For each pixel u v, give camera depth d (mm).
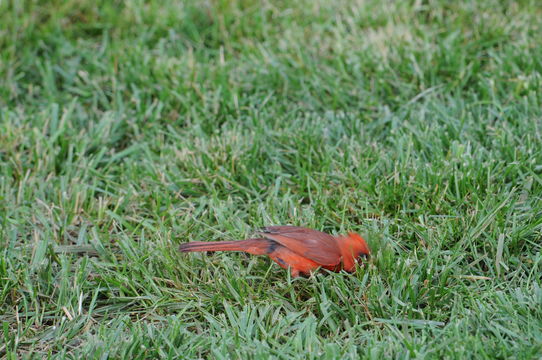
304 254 8086
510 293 7902
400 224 9195
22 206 9898
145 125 11625
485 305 7668
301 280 8398
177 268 8672
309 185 9820
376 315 7863
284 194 9945
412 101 11508
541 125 10539
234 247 8250
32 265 8805
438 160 9898
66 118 11594
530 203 9203
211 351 7391
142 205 10000
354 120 11102
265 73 12336
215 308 8273
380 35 12867
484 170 9625
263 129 11117
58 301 8281
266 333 7562
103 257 9047
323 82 12148
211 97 12070
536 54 12039
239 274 8547
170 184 10281
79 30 13930
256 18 13695
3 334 7922
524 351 6902
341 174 10031
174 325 7660
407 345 7039
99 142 11281
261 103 11945
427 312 7801
